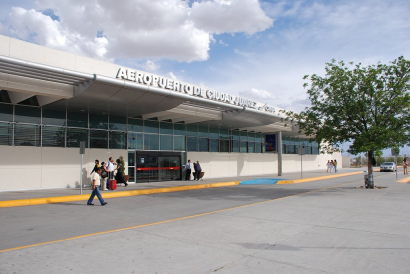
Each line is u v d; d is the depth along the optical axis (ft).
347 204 39.58
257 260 17.90
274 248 20.29
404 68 52.49
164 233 24.62
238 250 19.86
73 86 51.11
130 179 71.72
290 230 25.39
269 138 115.34
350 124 55.57
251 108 77.10
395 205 38.52
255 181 83.56
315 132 59.82
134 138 73.20
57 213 35.01
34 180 55.98
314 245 20.98
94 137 65.46
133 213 35.06
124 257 18.37
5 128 53.21
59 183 59.21
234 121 84.07
